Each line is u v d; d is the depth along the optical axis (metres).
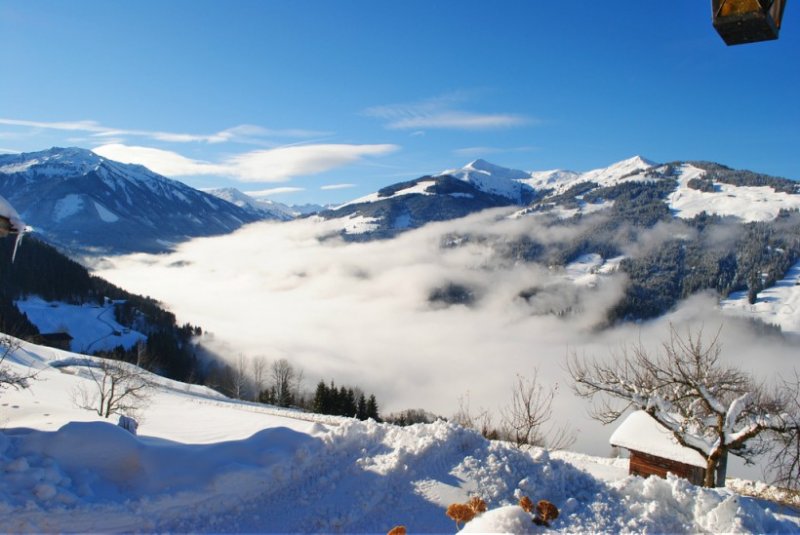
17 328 89.62
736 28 3.78
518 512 7.02
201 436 24.28
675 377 17.22
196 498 8.81
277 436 10.74
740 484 20.06
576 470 10.87
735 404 16.09
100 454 9.15
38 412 13.45
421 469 10.25
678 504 9.74
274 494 9.41
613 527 8.99
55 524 7.71
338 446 10.81
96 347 99.44
